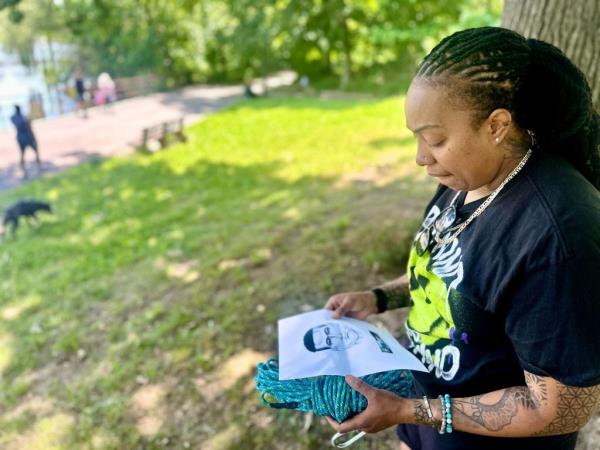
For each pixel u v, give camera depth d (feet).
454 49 2.89
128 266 17.61
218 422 9.75
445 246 3.55
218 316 13.15
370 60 80.48
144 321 13.50
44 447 9.67
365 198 21.98
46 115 58.90
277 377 4.22
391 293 5.09
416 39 63.62
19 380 11.87
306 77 81.66
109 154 38.34
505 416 3.16
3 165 36.45
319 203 22.06
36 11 76.89
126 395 10.76
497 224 3.11
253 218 21.13
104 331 13.42
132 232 21.07
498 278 3.03
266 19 80.33
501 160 3.10
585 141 3.16
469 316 3.33
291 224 19.33
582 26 6.87
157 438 9.57
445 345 3.67
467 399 3.39
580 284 2.68
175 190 27.22
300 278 14.49
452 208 3.59
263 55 84.12
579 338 2.71
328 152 33.37
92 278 16.92
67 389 11.21
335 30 75.97
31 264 18.85
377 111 47.39
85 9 44.73
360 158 30.81
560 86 2.92
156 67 85.66
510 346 3.35
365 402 3.83
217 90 83.05
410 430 4.84
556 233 2.75
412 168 26.96
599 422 6.53
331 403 3.89
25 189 29.63
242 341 12.04
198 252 17.92
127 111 60.39
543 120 3.00
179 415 10.05
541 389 2.94
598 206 2.83
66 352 12.69
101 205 25.53
